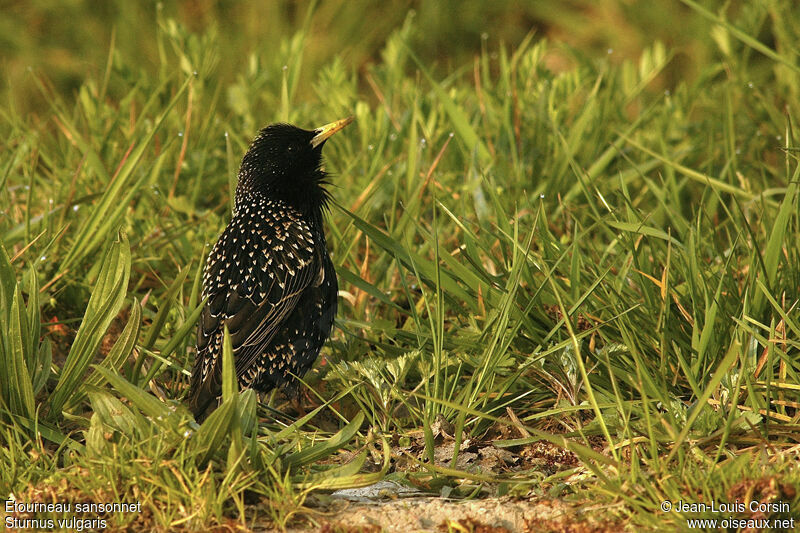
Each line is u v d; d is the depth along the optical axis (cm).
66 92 1711
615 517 557
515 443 668
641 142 1148
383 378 709
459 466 658
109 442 607
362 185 1035
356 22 1709
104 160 1080
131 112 1162
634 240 821
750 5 1462
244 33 1650
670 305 739
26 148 1145
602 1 1711
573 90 1226
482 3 1766
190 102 1056
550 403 733
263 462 593
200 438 578
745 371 671
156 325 732
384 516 583
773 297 707
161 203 1034
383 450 673
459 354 745
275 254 750
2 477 597
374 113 1345
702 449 628
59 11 1761
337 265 888
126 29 1716
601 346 777
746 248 833
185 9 1719
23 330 679
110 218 887
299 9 1708
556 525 557
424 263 781
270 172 804
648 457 624
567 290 804
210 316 735
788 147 861
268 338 730
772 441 639
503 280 799
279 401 813
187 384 791
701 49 1584
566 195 1031
